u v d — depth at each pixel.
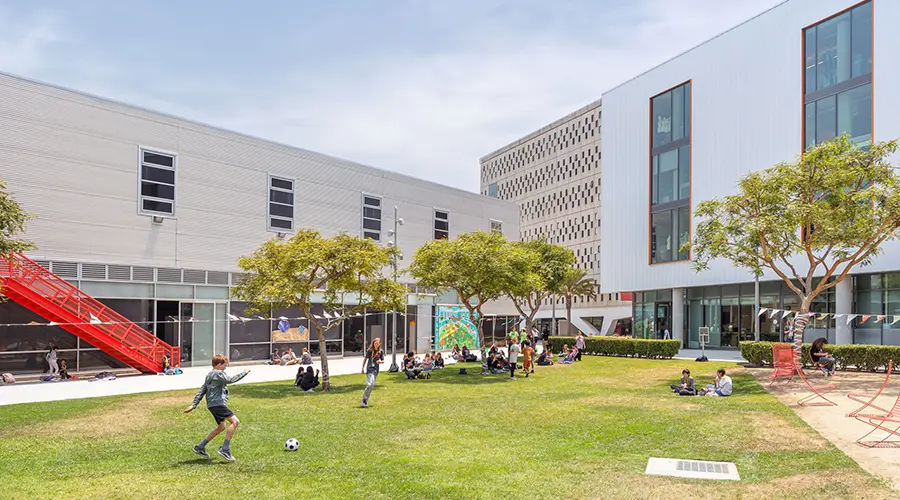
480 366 30.59
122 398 18.94
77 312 24.77
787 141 32.97
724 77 36.62
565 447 11.30
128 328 26.73
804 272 31.98
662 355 34.56
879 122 28.56
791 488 8.18
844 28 30.50
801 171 20.88
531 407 16.38
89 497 8.18
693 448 10.98
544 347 37.47
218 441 12.12
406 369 25.23
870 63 29.22
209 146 32.47
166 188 30.50
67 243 26.73
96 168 27.95
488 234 30.38
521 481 8.85
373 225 41.44
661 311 42.25
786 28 33.28
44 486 8.75
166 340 30.02
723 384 18.03
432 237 46.16
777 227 20.03
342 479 9.08
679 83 39.62
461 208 49.12
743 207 22.36
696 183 38.09
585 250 91.25
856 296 30.59
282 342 35.03
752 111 34.91
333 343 38.09
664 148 40.69
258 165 34.72
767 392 18.02
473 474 9.29
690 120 38.81
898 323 28.53
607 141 45.38
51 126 26.62
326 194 38.41
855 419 13.22
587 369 27.81
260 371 29.25
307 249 21.80
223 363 10.55
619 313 80.56
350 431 13.13
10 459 10.58
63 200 26.77
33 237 25.73
